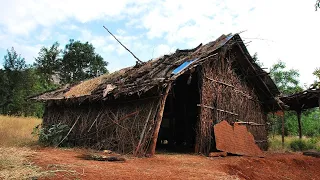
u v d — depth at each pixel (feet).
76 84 49.26
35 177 15.29
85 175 16.31
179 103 43.70
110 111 33.22
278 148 45.85
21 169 16.58
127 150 28.78
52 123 42.91
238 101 38.01
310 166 31.58
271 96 42.73
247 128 38.96
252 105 41.39
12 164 17.60
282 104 43.62
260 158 30.91
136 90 28.43
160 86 27.76
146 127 28.22
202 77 32.35
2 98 86.43
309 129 80.53
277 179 24.99
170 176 17.78
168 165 22.61
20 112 87.61
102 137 32.78
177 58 35.68
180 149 38.45
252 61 37.96
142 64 40.50
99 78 44.55
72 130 37.58
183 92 43.01
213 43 34.30
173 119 44.78
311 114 92.68
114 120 31.96
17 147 28.76
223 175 19.31
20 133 44.98
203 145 31.40
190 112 42.22
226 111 35.12
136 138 28.66
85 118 36.88
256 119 41.70
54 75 122.83
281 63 77.15
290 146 48.60
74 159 22.85
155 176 17.46
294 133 78.64
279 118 72.23
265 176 24.98
